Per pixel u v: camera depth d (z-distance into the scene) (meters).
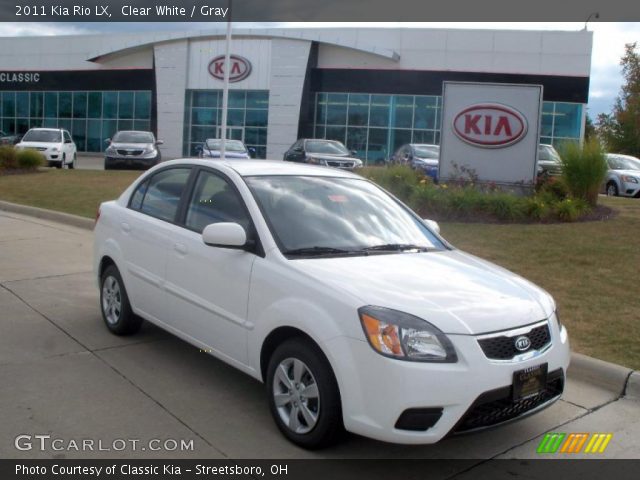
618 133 44.47
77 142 46.75
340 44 38.66
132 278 6.09
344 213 5.39
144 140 25.00
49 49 47.03
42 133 26.89
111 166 24.25
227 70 19.84
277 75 39.84
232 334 4.89
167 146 42.56
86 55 45.81
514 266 9.45
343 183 5.82
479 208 12.78
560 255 10.02
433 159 20.30
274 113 40.09
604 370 5.72
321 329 4.11
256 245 4.85
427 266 4.82
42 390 5.12
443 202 12.77
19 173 21.03
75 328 6.68
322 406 4.13
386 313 3.99
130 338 6.41
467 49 37.75
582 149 14.04
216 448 4.34
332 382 4.11
